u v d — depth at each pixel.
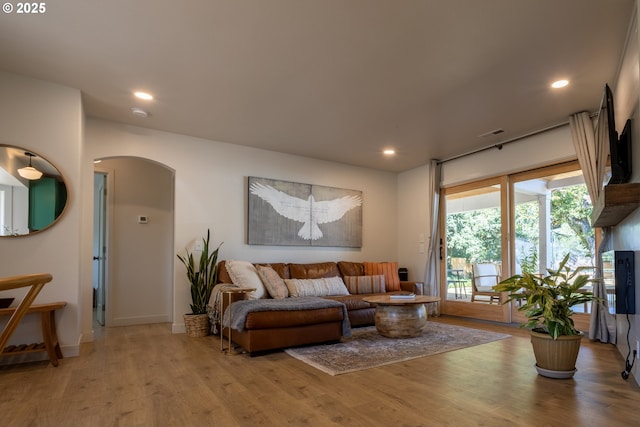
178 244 4.43
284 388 2.43
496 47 2.64
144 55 2.75
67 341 3.18
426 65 2.90
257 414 2.04
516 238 4.78
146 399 2.25
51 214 3.15
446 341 3.75
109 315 4.81
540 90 3.32
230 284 3.98
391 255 6.42
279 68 2.95
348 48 2.66
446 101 3.57
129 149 4.19
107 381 2.57
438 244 5.81
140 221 5.14
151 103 3.62
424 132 4.47
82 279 3.85
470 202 5.41
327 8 2.22
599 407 2.11
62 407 2.13
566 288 2.62
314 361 3.04
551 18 2.31
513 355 3.23
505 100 3.54
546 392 2.34
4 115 3.03
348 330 3.75
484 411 2.07
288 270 4.87
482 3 2.17
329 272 5.16
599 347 3.47
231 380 2.59
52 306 2.91
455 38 2.53
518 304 4.66
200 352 3.38
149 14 2.27
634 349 2.58
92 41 2.57
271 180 5.16
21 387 2.45
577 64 2.87
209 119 4.05
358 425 1.91
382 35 2.50
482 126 4.25
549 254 4.37
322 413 2.05
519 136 4.58
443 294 5.73
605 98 2.78
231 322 3.41
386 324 3.91
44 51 2.70
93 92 3.38
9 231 3.01
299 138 4.71
